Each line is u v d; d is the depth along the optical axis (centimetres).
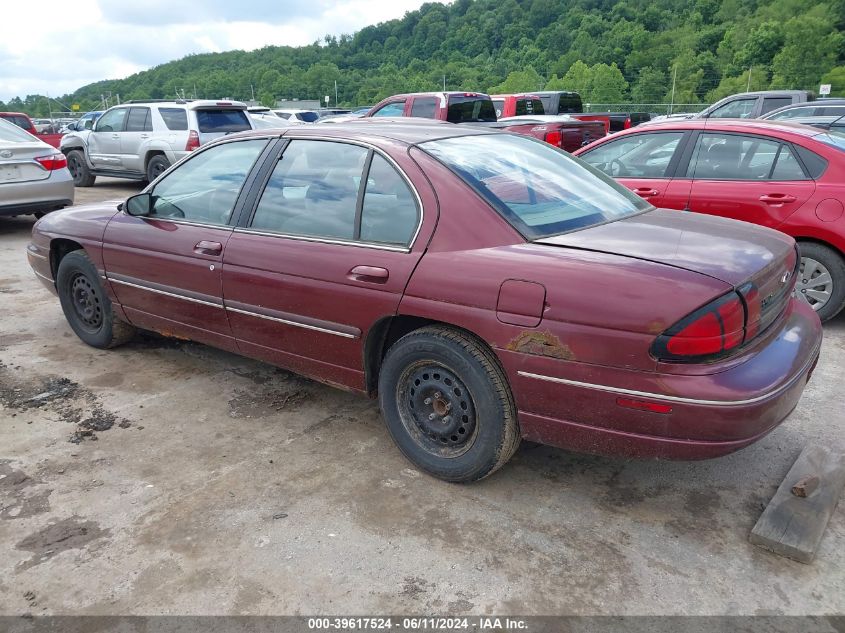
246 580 246
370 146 324
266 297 346
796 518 268
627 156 573
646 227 299
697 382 235
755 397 237
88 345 486
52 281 488
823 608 231
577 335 249
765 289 258
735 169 516
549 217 295
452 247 284
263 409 385
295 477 313
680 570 250
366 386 328
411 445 314
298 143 355
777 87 7144
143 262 411
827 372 426
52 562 256
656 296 238
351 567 252
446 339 285
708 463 322
